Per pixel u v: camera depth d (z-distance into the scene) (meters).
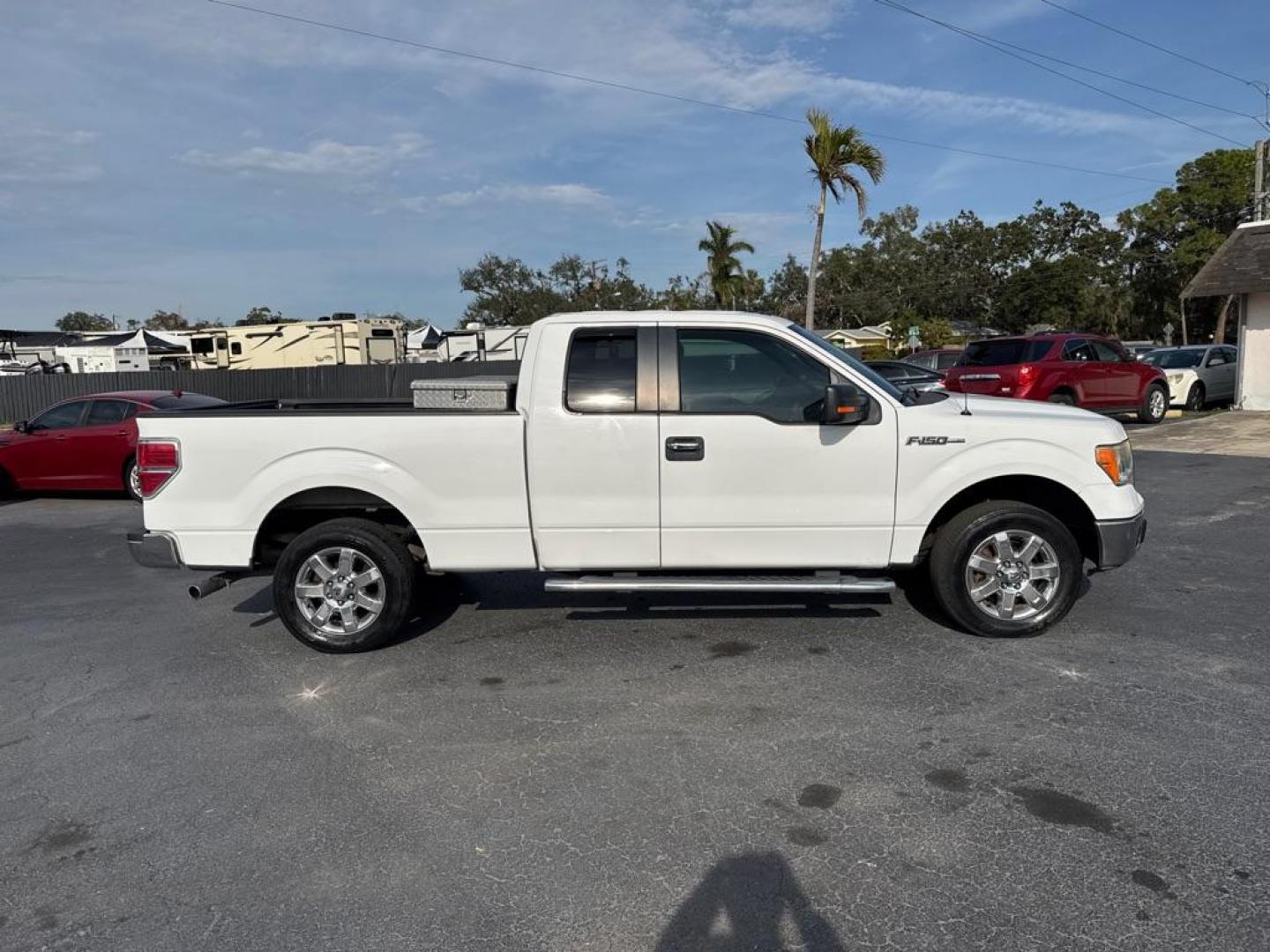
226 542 4.98
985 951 2.50
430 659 5.00
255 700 4.52
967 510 4.94
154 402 11.46
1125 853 2.95
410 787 3.55
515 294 62.25
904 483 4.82
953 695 4.25
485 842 3.14
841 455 4.80
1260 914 2.62
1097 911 2.65
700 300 63.44
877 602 5.75
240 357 28.25
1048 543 4.88
